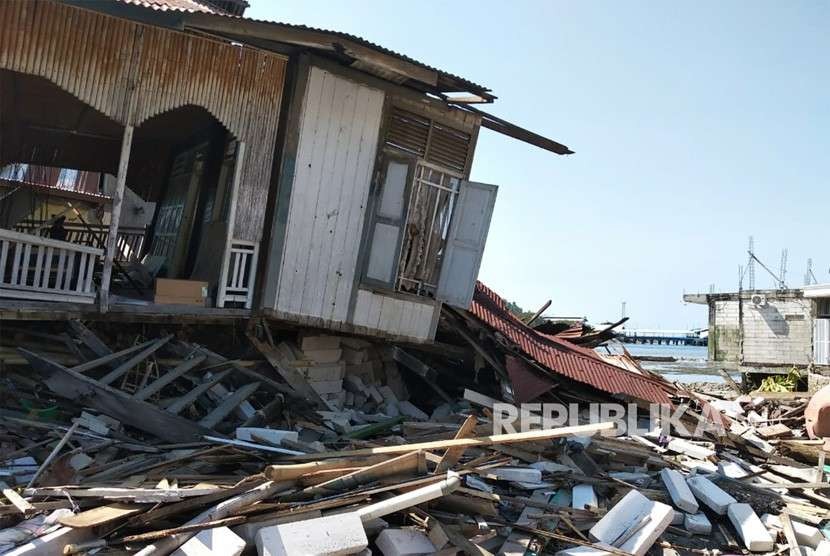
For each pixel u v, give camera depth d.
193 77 7.52
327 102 8.44
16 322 7.39
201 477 5.43
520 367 9.71
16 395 6.79
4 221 12.80
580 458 7.58
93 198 13.70
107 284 7.22
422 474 5.52
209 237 9.42
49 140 12.00
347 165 8.69
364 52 7.84
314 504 4.83
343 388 9.40
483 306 10.80
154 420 6.41
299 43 7.68
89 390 6.51
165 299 7.82
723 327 26.52
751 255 31.58
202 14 7.12
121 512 4.41
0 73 7.98
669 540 6.30
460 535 5.05
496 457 6.97
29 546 3.97
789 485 7.75
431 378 9.83
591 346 13.57
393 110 8.96
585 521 6.16
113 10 7.07
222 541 4.19
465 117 9.48
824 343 21.09
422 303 9.48
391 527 5.01
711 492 6.98
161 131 11.45
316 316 8.62
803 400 12.91
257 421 7.18
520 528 5.73
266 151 8.15
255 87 7.96
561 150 10.28
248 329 8.38
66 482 5.24
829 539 6.48
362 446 7.02
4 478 5.26
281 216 8.24
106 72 7.00
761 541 6.15
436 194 9.44
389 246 8.91
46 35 6.66
